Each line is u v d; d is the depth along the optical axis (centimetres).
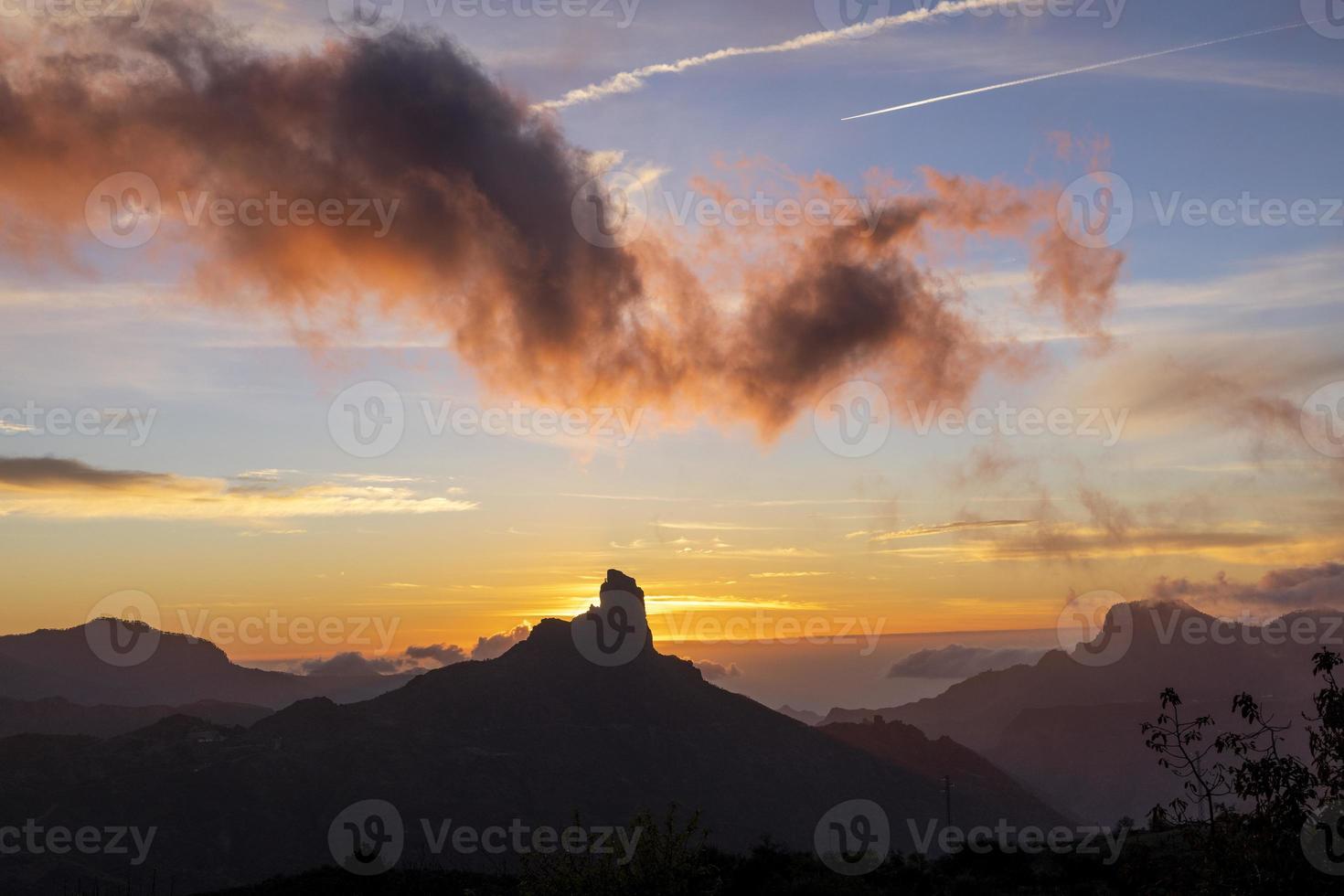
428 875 5684
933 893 4700
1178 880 2045
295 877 5903
